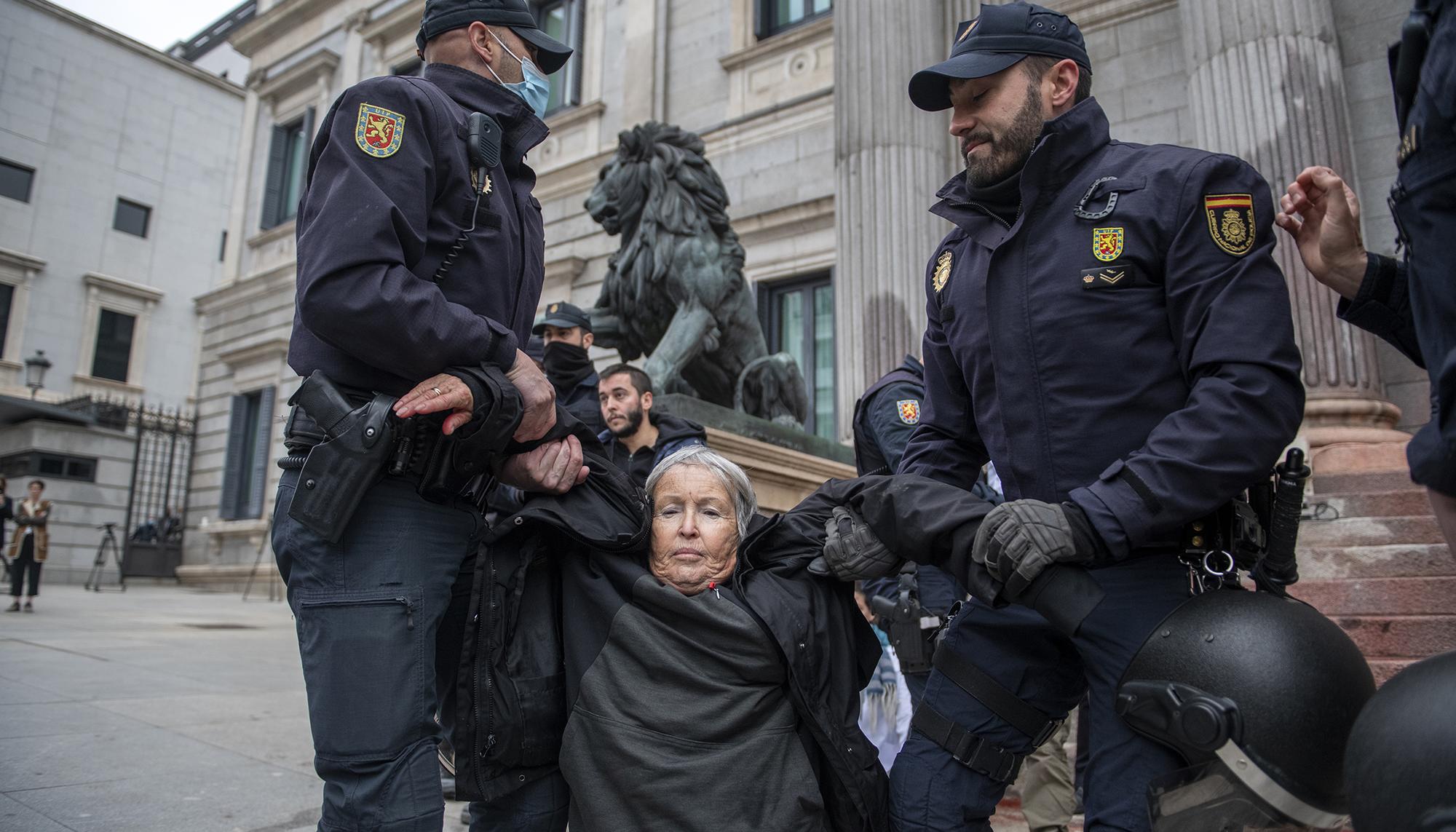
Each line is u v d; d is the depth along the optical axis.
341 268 1.39
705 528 1.80
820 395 10.23
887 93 7.06
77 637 7.02
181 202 26.42
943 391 1.88
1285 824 1.20
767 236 10.72
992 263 1.60
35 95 24.09
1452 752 0.94
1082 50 1.64
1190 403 1.35
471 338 1.50
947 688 1.67
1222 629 1.26
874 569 1.67
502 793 1.64
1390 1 6.71
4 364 22.81
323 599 1.48
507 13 1.79
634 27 12.43
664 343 5.25
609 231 5.72
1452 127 1.07
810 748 1.72
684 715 1.61
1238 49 6.15
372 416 1.44
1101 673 1.44
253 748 3.47
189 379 25.97
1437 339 1.13
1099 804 1.41
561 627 1.80
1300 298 5.67
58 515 19.05
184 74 26.84
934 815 1.60
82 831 2.44
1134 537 1.32
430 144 1.57
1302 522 4.48
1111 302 1.46
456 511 1.63
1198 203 1.42
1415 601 3.75
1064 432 1.50
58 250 24.06
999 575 1.40
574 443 1.76
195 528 18.14
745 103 11.40
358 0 16.97
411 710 1.48
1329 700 1.19
